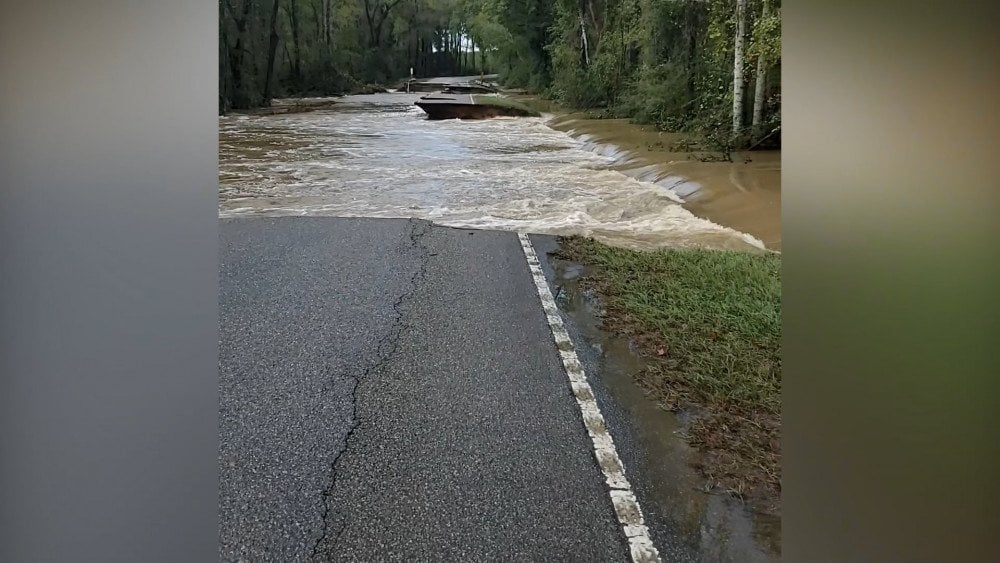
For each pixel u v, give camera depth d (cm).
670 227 617
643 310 382
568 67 2067
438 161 1037
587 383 293
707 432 258
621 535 202
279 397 275
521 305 388
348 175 893
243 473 226
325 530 201
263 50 2406
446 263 468
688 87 1310
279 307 375
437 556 192
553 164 1009
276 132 1483
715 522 208
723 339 345
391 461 234
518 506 213
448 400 276
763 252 527
